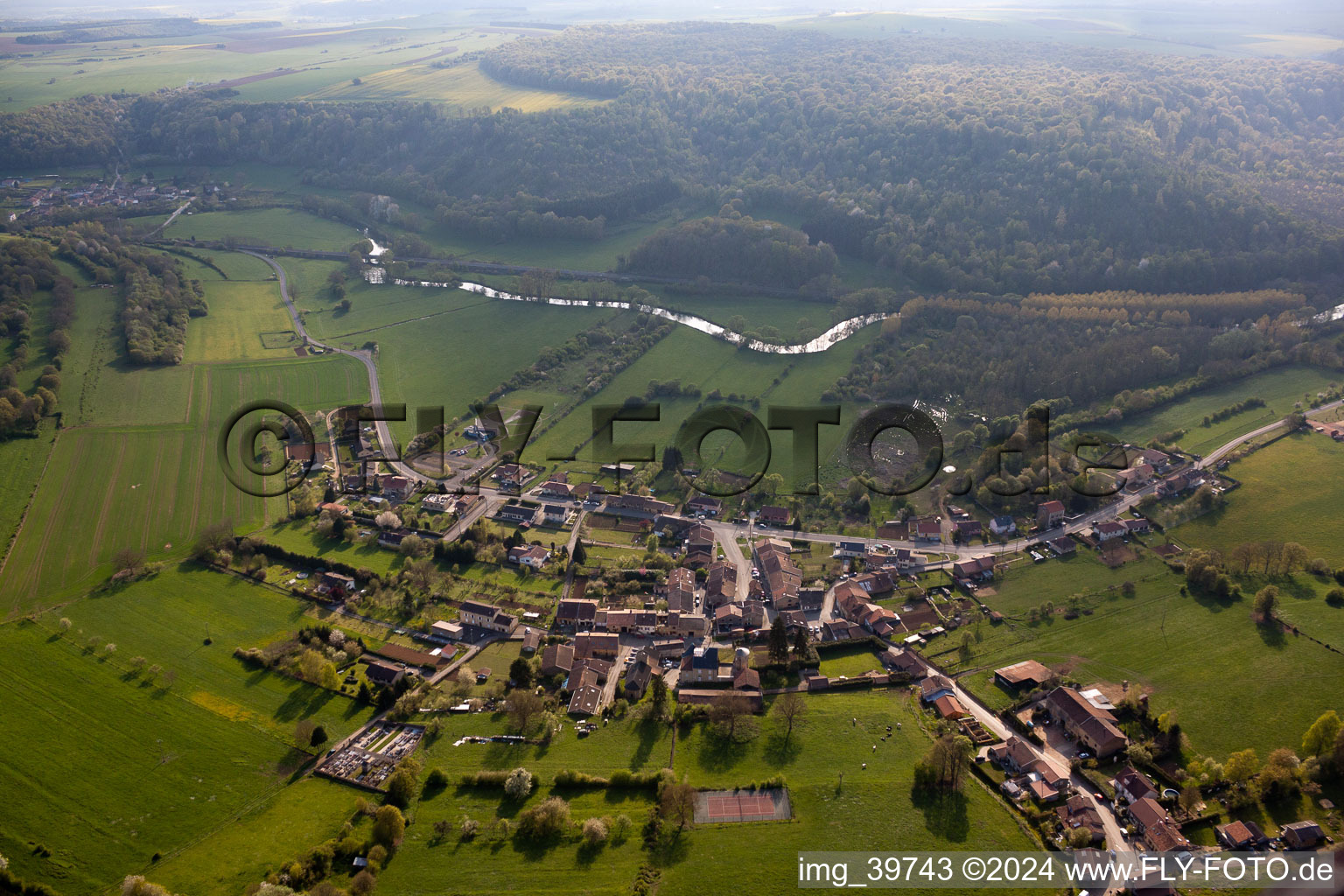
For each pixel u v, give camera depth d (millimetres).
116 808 129000
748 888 111688
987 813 123812
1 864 118312
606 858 117438
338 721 146750
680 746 138875
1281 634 157375
